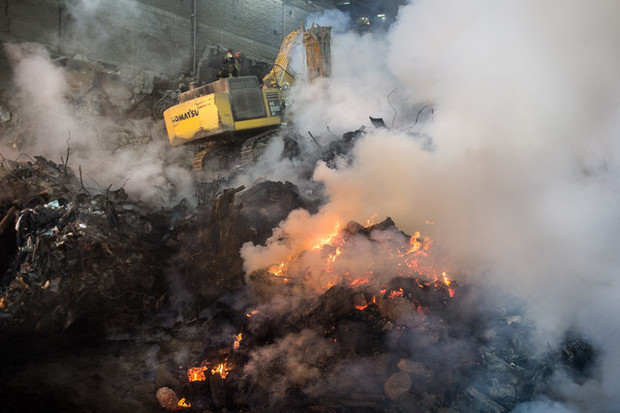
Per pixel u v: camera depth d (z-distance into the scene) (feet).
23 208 28.25
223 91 49.90
